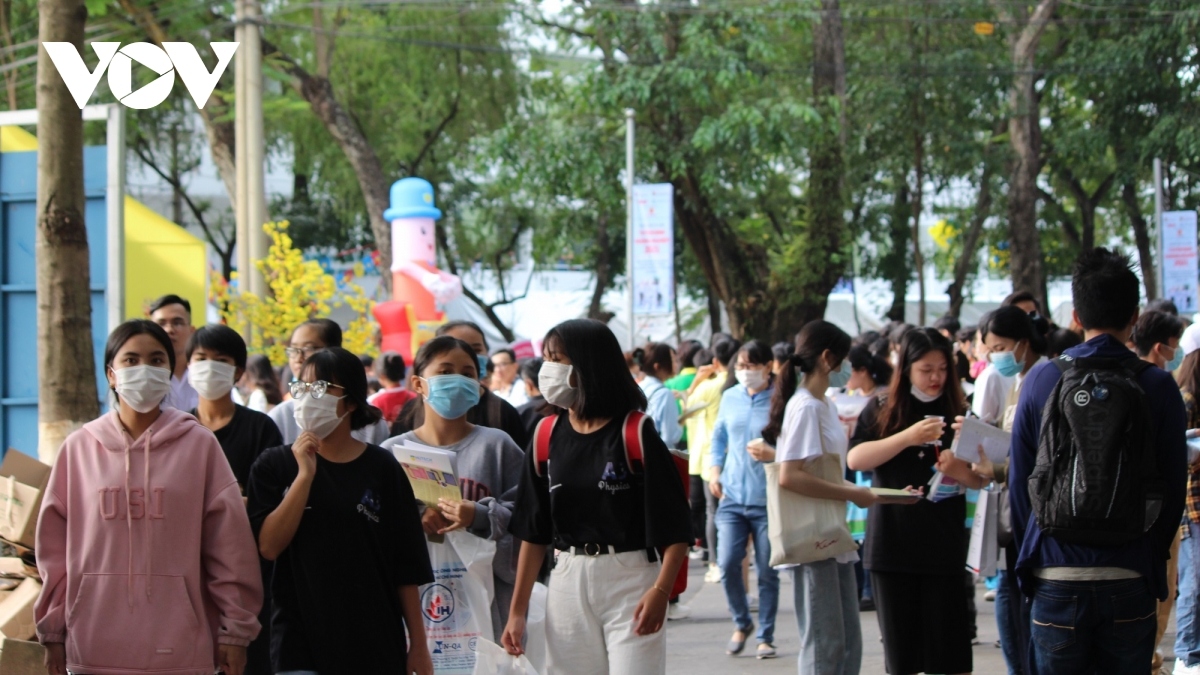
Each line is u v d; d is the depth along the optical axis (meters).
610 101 27.77
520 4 31.80
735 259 33.19
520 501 6.46
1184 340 8.80
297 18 30.89
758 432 10.81
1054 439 6.00
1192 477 8.55
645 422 6.14
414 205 21.81
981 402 9.48
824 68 30.14
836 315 46.00
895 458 7.82
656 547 6.07
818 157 30.44
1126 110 34.19
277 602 6.04
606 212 38.12
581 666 6.18
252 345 18.44
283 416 8.34
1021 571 6.25
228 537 5.91
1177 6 32.41
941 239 46.00
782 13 28.67
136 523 5.79
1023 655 7.96
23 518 6.63
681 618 12.56
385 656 5.96
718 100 29.78
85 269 9.49
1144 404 5.87
